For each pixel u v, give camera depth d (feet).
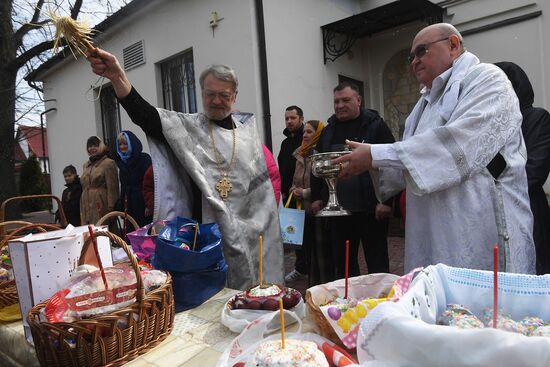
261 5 15.35
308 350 2.52
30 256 3.67
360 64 20.43
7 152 20.86
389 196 6.05
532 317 2.67
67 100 26.84
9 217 20.84
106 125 24.61
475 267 4.67
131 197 12.14
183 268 4.29
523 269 4.75
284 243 8.25
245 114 7.14
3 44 20.03
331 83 18.51
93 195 14.33
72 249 3.90
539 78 15.96
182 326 3.84
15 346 3.94
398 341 2.20
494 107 4.51
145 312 3.31
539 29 15.80
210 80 6.22
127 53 21.61
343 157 4.82
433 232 4.92
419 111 5.66
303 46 17.13
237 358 2.73
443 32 5.13
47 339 3.05
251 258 6.22
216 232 4.78
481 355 1.96
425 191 4.46
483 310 2.90
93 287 3.43
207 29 17.13
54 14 4.58
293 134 11.81
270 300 3.67
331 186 5.71
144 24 20.36
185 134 5.98
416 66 5.38
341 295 3.57
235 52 16.06
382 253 7.94
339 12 18.97
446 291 3.05
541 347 1.85
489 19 16.92
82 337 3.01
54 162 28.99
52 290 3.75
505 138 4.57
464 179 4.48
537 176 5.95
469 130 4.45
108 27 21.38
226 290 4.82
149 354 3.32
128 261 4.66
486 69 4.75
